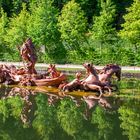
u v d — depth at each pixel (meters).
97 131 21.56
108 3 75.81
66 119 24.66
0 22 84.94
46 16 75.38
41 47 78.38
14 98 33.19
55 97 33.88
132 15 68.50
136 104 30.08
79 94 35.59
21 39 79.31
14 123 23.44
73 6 74.62
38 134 20.97
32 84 41.50
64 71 59.69
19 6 117.06
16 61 79.62
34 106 29.22
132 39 67.69
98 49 71.38
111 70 37.97
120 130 21.80
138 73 53.41
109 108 28.44
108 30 74.12
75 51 72.75
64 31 74.31
